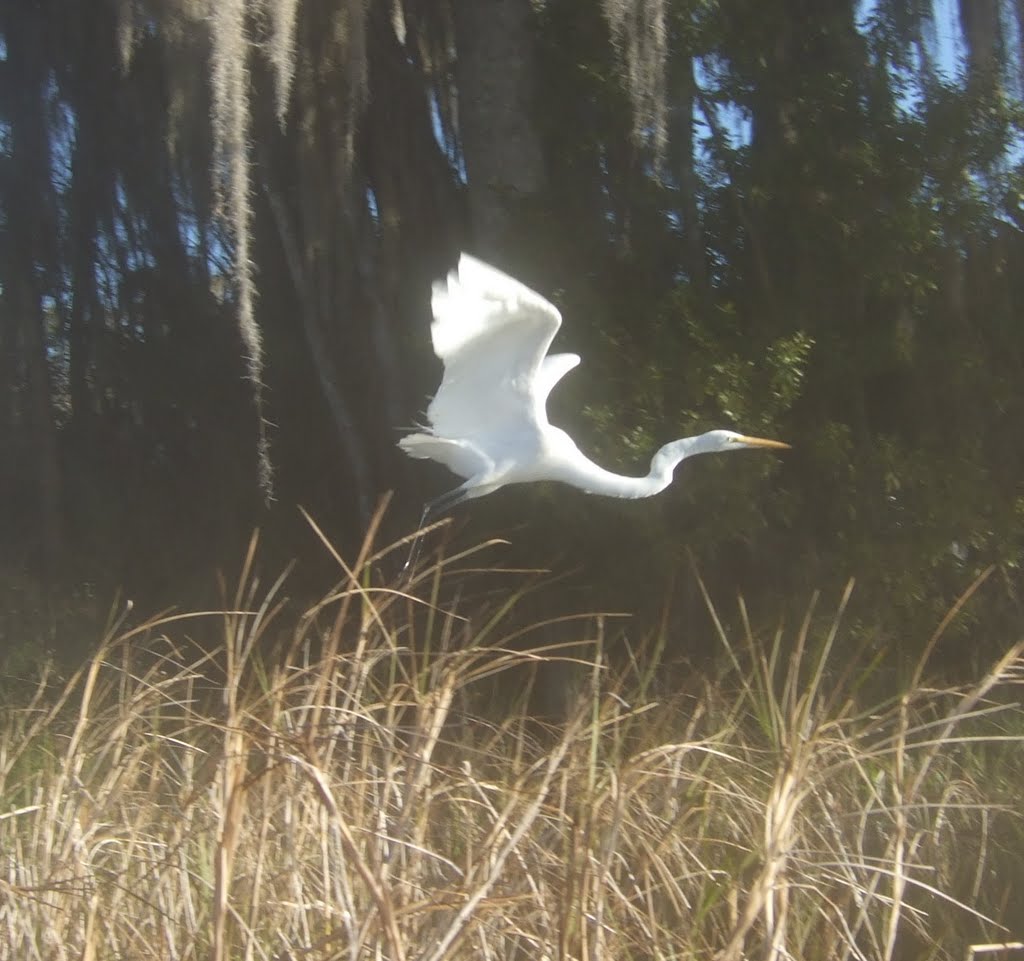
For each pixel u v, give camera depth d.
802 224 8.94
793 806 3.82
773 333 8.71
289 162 10.05
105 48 10.25
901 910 5.02
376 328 9.99
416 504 10.05
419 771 3.73
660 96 8.70
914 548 8.69
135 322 11.23
